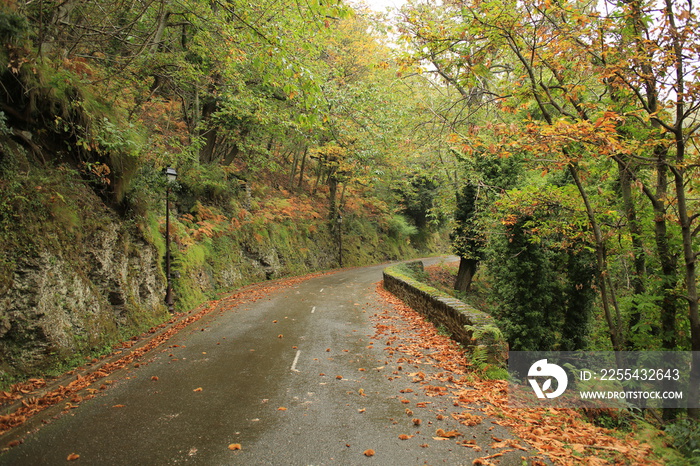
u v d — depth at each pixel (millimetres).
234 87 15344
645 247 8500
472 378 6551
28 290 6375
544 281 11031
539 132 5863
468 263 20391
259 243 21781
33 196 6949
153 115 16578
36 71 7152
